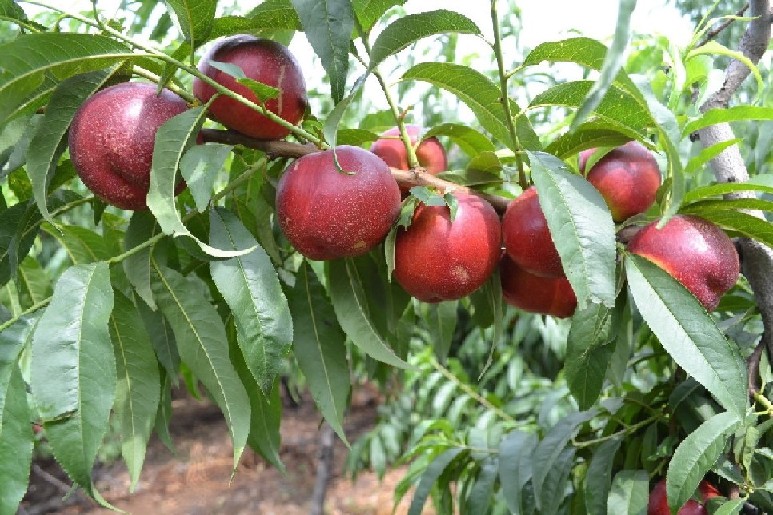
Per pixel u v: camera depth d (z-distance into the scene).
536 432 0.88
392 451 2.20
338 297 0.62
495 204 0.63
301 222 0.56
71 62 0.54
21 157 0.59
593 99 0.40
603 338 0.60
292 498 3.44
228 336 0.69
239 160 0.70
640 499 0.67
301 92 0.59
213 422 4.53
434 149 0.68
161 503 3.47
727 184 0.58
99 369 0.50
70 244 0.73
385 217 0.57
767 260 0.64
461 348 2.31
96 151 0.55
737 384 0.53
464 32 0.55
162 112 0.56
